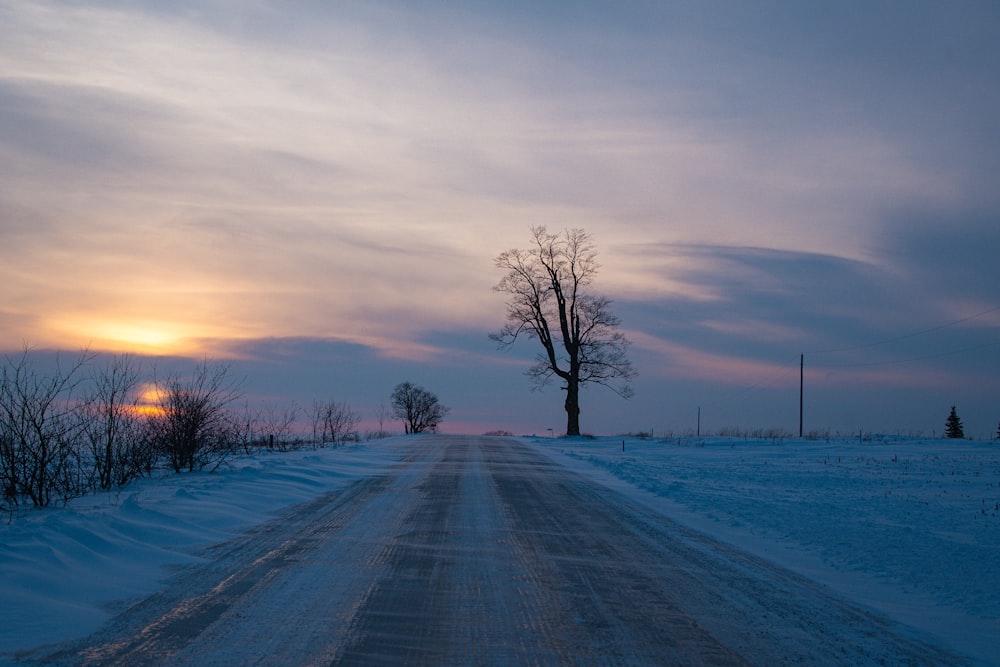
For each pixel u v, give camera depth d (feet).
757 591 27.09
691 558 32.48
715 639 21.21
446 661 18.51
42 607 21.35
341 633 20.34
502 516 41.57
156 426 55.16
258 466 58.70
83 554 27.12
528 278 160.76
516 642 20.15
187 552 30.12
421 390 247.50
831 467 77.00
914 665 19.97
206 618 21.38
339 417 112.68
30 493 37.11
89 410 45.80
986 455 90.33
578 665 18.58
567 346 159.53
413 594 24.56
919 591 28.14
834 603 25.98
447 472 65.10
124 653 18.37
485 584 26.22
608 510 46.01
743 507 47.19
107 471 45.57
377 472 63.77
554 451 105.09
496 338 163.84
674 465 78.74
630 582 27.50
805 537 37.76
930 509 46.32
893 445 109.60
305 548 31.37
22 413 38.19
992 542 35.99
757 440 125.90
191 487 45.34
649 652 19.79
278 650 18.86
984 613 25.35
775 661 19.61
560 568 29.22
